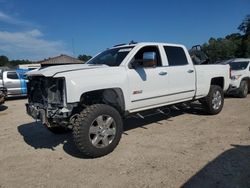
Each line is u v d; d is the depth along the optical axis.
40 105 5.46
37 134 7.11
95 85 5.21
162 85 6.54
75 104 5.04
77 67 5.45
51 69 5.21
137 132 6.75
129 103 5.87
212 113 8.34
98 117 5.11
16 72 15.95
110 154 5.32
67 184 4.21
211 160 4.80
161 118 8.13
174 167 4.59
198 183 4.01
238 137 6.05
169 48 7.03
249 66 12.79
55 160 5.20
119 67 5.78
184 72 7.14
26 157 5.44
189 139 6.05
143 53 6.37
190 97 7.47
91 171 4.61
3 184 4.32
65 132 6.94
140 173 4.44
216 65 8.44
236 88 12.10
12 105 13.41
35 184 4.26
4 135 7.17
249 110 9.09
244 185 3.90
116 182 4.18
